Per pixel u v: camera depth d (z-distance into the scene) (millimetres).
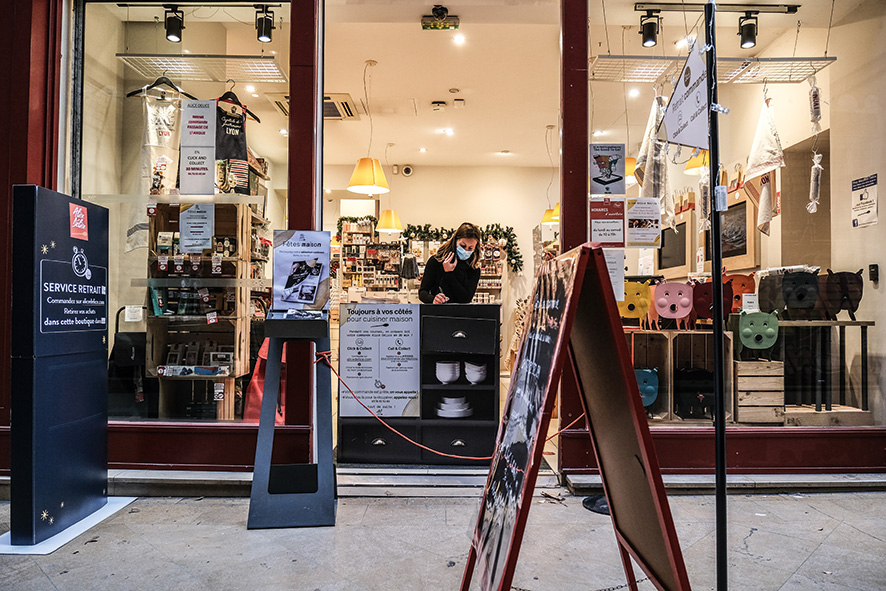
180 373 3301
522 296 10227
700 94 1566
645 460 1104
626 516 1415
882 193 3533
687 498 3023
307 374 3162
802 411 3416
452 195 10398
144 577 2064
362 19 3928
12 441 2352
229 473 3092
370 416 3615
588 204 3312
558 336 1141
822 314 3486
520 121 7914
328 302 2762
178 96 3566
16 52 3174
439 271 4141
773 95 3686
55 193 2480
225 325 3346
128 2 3439
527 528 2582
